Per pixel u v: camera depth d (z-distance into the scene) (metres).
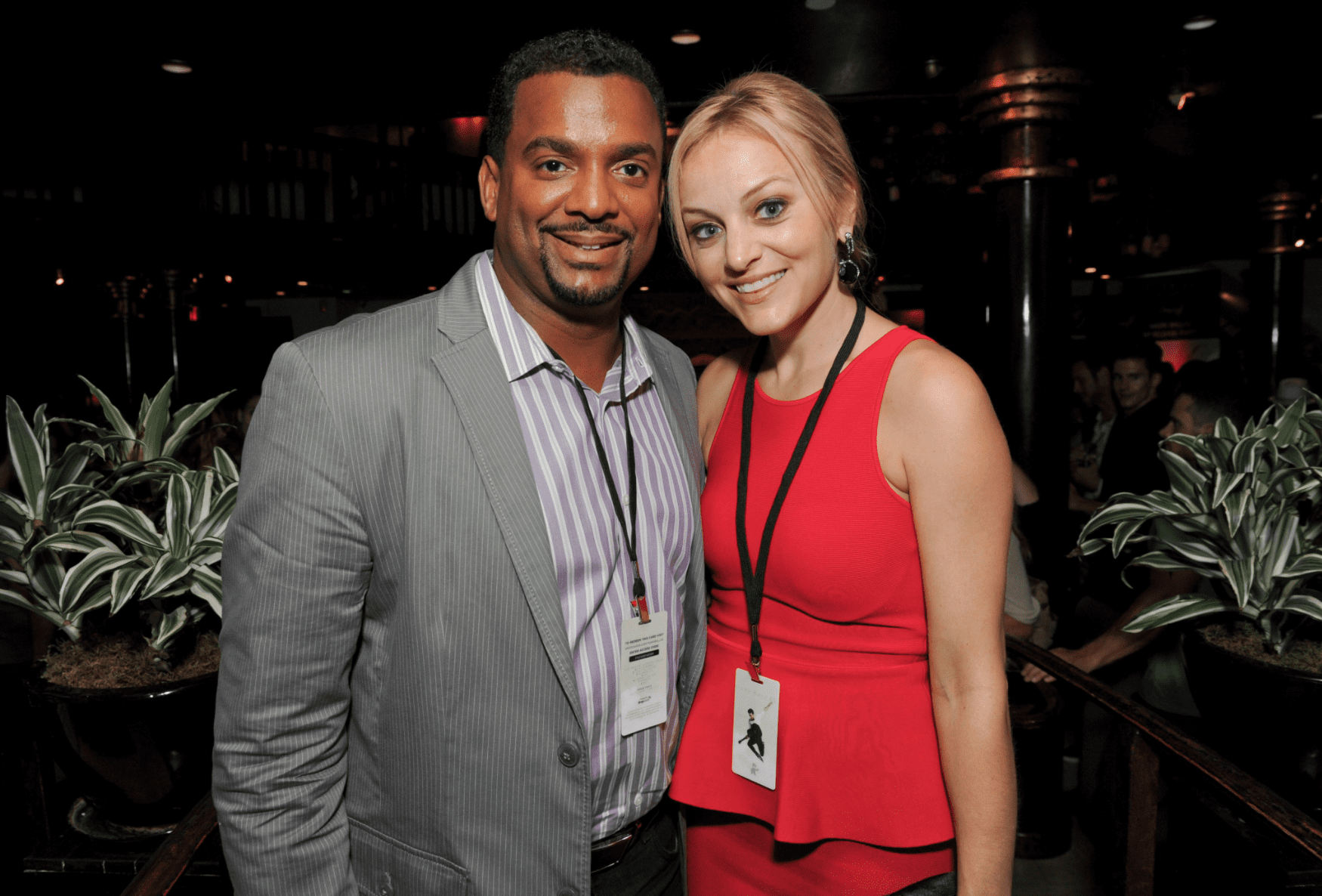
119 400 9.83
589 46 1.00
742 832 1.24
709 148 1.11
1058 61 4.64
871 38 5.31
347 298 12.61
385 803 1.00
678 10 5.07
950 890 1.08
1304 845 1.00
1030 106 4.73
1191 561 1.74
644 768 1.11
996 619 1.05
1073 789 2.95
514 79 1.02
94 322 9.79
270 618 0.89
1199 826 1.58
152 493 1.60
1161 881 1.68
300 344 0.94
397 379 0.95
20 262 8.71
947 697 1.06
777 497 1.16
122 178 8.84
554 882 0.98
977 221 9.98
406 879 0.98
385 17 5.47
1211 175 9.67
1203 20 4.94
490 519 0.95
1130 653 2.41
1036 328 4.91
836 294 1.19
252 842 0.90
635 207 1.01
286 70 6.34
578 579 1.03
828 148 1.11
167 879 0.94
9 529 1.39
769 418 1.24
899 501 1.09
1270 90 6.26
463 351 1.00
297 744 0.92
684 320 12.53
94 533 1.44
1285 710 1.46
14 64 6.43
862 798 1.11
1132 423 4.54
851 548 1.10
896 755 1.11
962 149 9.34
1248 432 1.79
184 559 1.36
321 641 0.91
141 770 1.26
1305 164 9.15
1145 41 5.32
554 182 0.99
